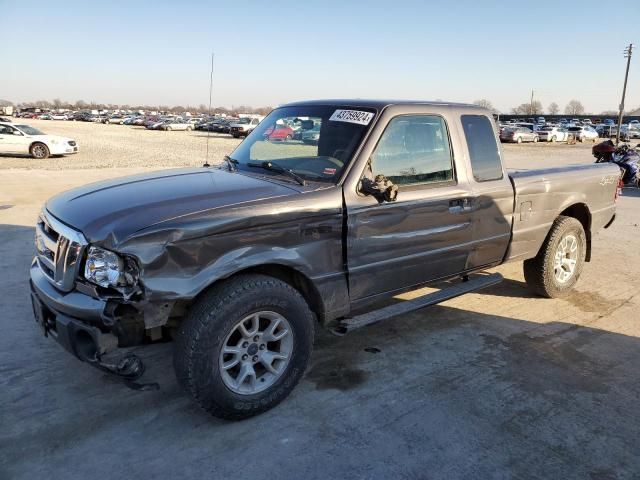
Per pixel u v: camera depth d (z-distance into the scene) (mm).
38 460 2891
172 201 3189
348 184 3598
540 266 5438
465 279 4922
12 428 3162
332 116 4066
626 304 5578
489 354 4328
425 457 3006
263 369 3408
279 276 3529
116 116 79938
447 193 4188
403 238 3930
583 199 5645
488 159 4633
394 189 3547
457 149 4336
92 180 14430
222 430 3203
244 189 3430
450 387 3783
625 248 8008
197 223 2953
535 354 4352
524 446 3137
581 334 4773
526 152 31891
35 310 3480
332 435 3182
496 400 3625
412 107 4074
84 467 2846
